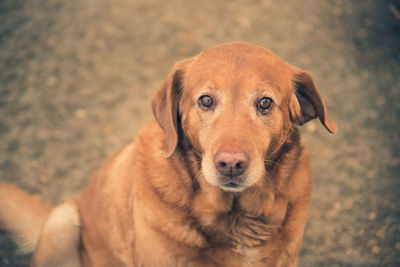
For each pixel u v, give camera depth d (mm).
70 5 1963
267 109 728
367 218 1128
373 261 1050
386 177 1218
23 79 1583
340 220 1127
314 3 1966
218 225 774
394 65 1625
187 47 1731
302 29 1821
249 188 766
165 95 773
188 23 1857
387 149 1304
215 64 735
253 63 730
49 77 1595
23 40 1760
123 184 847
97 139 1367
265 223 786
